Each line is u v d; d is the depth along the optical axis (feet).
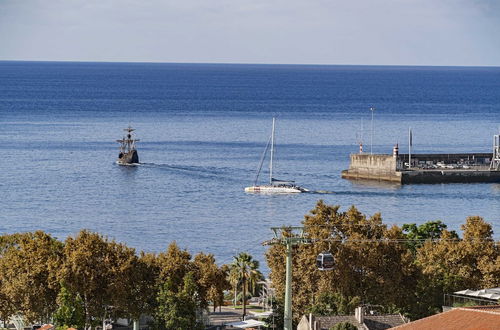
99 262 499.10
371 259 541.75
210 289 518.37
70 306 488.85
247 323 536.83
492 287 530.27
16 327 524.52
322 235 547.49
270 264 564.30
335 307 530.68
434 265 551.59
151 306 508.94
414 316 536.42
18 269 504.43
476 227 571.69
